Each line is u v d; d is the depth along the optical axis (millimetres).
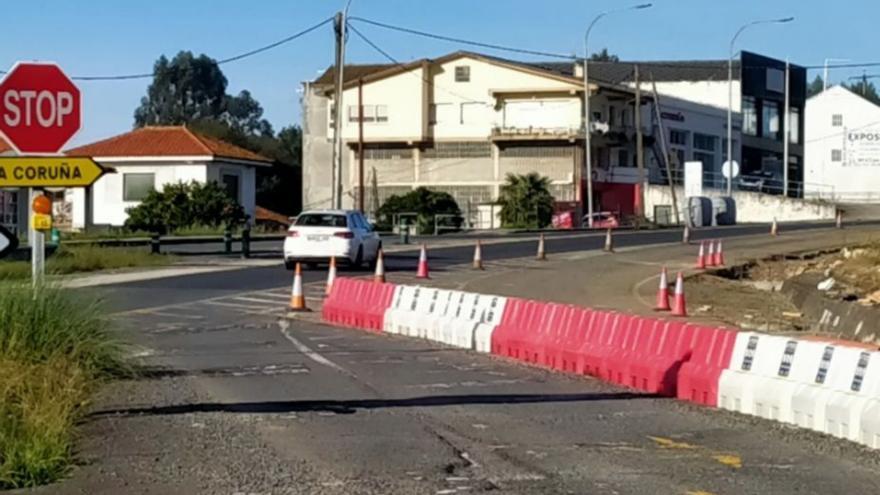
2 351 12273
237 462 9633
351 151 85625
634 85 87750
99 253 35469
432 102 84062
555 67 100250
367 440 10586
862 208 89500
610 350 14969
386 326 20703
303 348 17641
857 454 10328
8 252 10125
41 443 9336
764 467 9672
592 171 81688
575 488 8797
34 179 11141
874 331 22219
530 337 16797
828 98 106750
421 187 78188
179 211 60719
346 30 49312
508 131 81500
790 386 11930
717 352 13203
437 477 9133
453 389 13789
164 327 20141
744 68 101375
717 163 98250
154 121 131250
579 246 46812
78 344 13266
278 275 31797
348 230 33438
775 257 42594
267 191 99125
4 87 11039
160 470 9328
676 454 10141
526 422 11633
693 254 42625
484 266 36469
